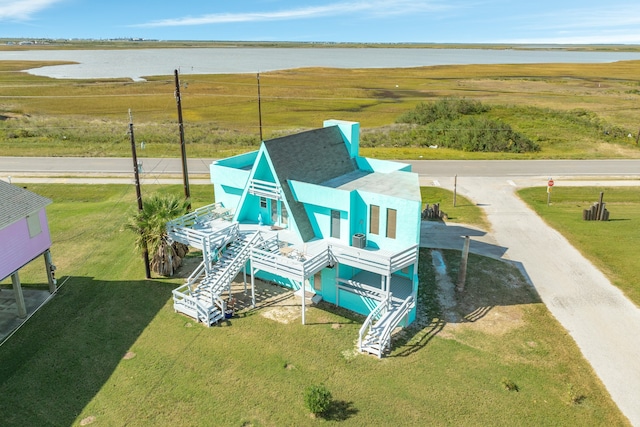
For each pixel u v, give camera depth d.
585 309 24.89
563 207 41.44
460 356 20.92
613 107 90.31
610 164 55.41
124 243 33.00
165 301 25.58
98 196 43.66
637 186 46.59
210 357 20.77
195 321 23.62
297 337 22.31
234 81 131.25
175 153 59.16
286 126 76.12
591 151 62.31
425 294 26.48
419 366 20.20
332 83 129.75
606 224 36.72
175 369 19.95
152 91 111.31
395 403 18.00
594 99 99.69
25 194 24.58
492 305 25.36
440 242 33.72
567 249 32.25
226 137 66.94
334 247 24.88
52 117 80.00
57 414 17.39
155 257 28.17
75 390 18.64
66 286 27.03
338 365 20.28
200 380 19.28
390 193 26.41
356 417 17.31
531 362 20.55
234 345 21.66
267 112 89.38
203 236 25.09
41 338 22.02
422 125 74.06
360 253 23.22
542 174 50.94
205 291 24.91
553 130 72.62
